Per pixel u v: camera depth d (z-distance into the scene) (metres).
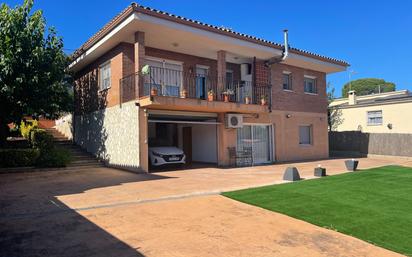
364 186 9.32
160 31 12.72
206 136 17.09
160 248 4.79
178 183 10.11
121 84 13.59
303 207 7.10
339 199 7.78
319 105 20.67
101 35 13.64
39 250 4.65
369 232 5.57
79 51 15.87
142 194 8.33
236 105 14.95
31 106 12.99
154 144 17.75
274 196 8.09
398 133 21.14
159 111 13.59
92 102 16.38
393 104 23.03
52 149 14.12
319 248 4.92
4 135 14.02
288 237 5.36
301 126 19.88
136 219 6.19
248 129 17.02
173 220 6.16
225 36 14.12
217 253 4.66
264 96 16.62
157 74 14.91
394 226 5.85
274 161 17.75
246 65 17.59
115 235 5.30
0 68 11.86
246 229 5.72
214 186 9.53
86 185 9.70
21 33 12.44
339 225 5.93
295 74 19.27
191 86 16.06
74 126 18.64
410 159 19.52
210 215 6.53
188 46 14.73
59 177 11.34
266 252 4.73
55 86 13.34
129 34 12.88
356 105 25.31
